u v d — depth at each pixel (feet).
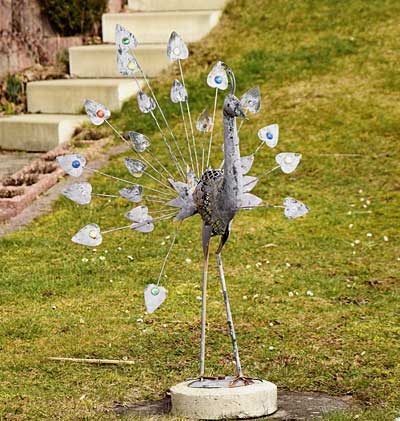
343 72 51.60
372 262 34.55
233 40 56.65
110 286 32.53
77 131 50.08
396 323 28.63
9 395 23.45
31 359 26.04
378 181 41.75
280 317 29.30
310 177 42.39
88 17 59.67
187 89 51.47
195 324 28.86
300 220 38.73
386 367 25.16
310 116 47.47
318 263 34.55
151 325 28.81
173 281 32.94
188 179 23.31
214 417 21.58
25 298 31.37
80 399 23.25
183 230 38.27
